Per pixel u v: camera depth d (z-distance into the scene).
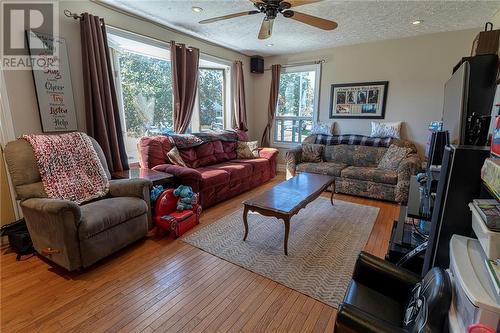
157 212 2.63
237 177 3.75
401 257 1.78
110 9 2.91
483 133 1.35
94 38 2.68
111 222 2.07
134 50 3.45
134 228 2.31
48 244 1.96
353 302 1.26
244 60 5.13
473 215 1.03
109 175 2.69
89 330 1.48
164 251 2.33
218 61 4.52
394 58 4.07
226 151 4.35
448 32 3.66
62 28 2.56
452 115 1.61
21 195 2.04
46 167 2.18
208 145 4.00
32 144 2.18
